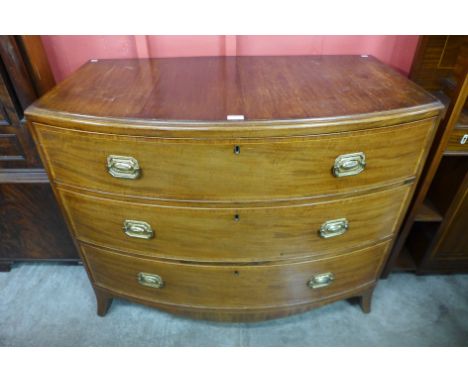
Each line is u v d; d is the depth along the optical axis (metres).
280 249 0.90
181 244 0.90
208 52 1.15
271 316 1.10
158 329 1.21
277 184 0.77
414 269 1.37
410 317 1.25
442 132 0.95
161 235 0.88
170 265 0.96
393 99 0.78
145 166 0.74
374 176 0.80
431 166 1.02
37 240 1.30
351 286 1.11
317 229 0.87
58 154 0.78
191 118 0.69
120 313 1.26
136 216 0.85
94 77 0.93
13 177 1.11
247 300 1.04
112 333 1.20
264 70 0.98
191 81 0.90
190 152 0.71
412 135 0.77
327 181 0.78
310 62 1.06
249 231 0.85
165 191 0.78
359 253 0.99
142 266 0.99
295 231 0.87
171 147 0.71
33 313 1.26
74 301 1.31
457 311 1.27
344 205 0.84
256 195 0.78
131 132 0.69
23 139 1.05
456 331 1.20
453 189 1.12
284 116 0.70
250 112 0.72
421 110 0.73
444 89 1.10
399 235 1.21
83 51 1.14
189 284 1.01
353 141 0.72
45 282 1.37
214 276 0.97
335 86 0.86
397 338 1.18
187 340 1.18
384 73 0.95
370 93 0.81
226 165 0.73
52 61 1.15
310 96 0.80
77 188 0.83
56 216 1.22
